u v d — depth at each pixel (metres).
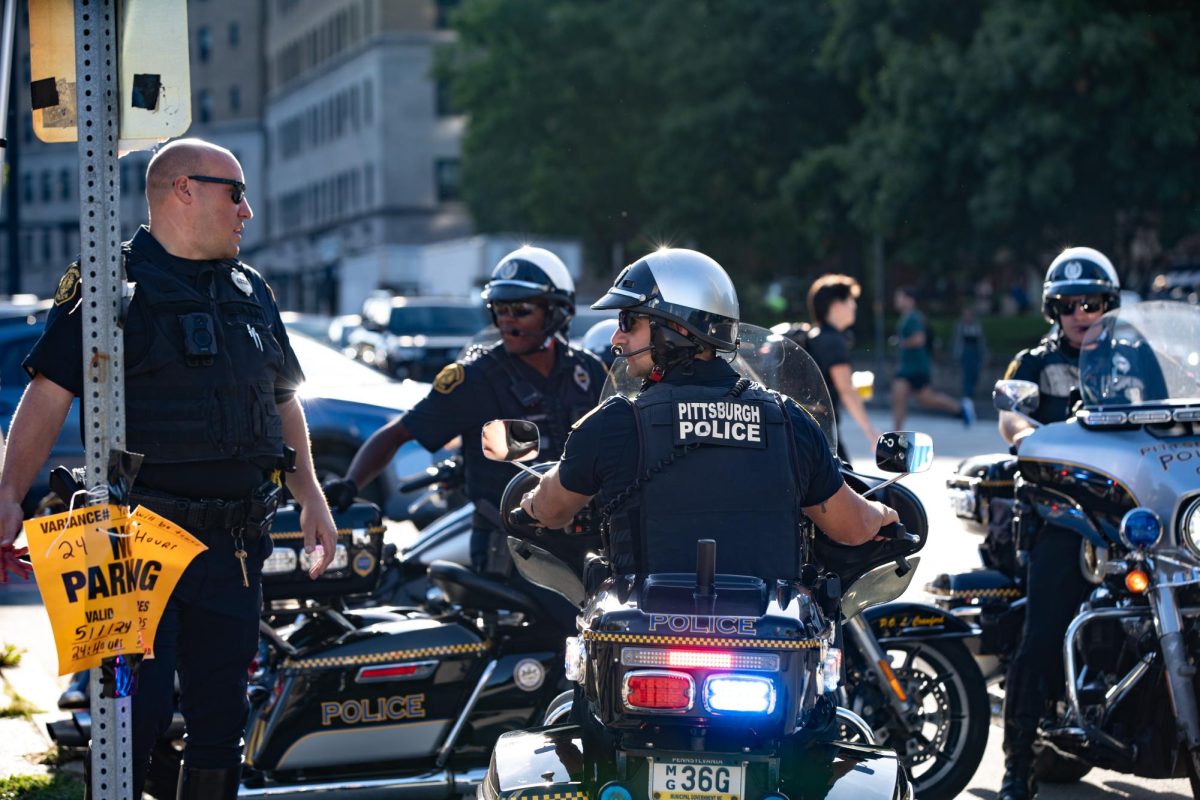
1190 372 5.17
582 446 3.61
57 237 76.38
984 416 25.66
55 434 3.84
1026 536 5.35
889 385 31.61
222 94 99.94
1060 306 5.88
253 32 99.19
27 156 77.56
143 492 3.88
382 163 76.38
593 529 4.07
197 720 4.11
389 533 11.00
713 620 3.25
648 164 41.84
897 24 32.41
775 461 3.56
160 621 3.87
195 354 3.90
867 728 3.97
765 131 39.06
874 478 4.40
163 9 3.62
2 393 11.23
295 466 4.39
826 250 41.22
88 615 3.47
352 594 5.13
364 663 5.10
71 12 3.65
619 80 45.09
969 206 29.53
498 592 5.15
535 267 5.34
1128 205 29.25
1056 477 5.03
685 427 3.55
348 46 82.12
